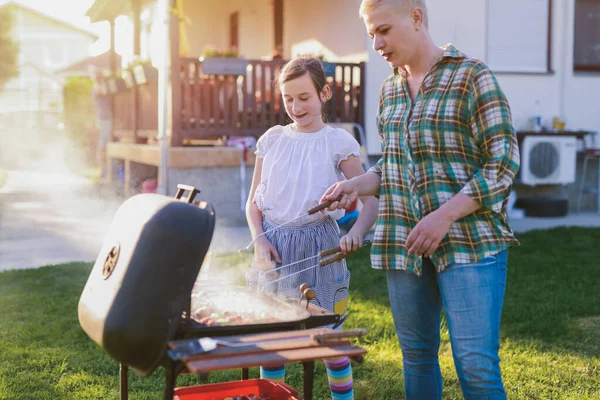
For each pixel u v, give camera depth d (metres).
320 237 2.80
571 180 10.11
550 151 9.96
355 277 6.10
